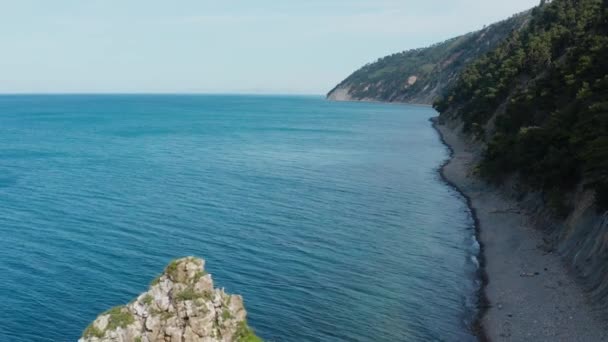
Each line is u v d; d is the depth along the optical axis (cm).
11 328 4062
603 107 6106
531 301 4406
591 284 4331
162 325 2236
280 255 5616
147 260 5403
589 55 8394
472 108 15100
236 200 8056
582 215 5225
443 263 5519
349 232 6531
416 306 4497
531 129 7481
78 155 12525
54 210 7325
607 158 4891
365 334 4006
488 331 4053
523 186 7362
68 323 4156
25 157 12100
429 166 11469
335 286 4850
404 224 6950
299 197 8356
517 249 5666
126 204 7706
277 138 16850
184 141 15712
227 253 5631
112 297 4578
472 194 8525
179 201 7919
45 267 5191
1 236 6112
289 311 4316
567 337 3772
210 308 2253
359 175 10362
